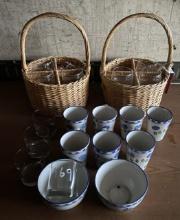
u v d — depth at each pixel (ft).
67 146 1.98
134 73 2.55
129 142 1.95
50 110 2.53
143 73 2.56
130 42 2.99
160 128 2.10
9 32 2.91
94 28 2.89
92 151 2.14
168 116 2.13
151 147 1.84
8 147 2.23
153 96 2.39
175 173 1.98
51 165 1.76
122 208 1.52
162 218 1.68
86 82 2.49
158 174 1.98
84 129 2.23
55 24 2.84
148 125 2.17
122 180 1.83
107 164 1.76
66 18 2.20
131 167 1.77
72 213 1.71
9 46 3.03
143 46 3.03
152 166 2.04
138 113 2.19
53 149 2.20
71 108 2.24
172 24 2.84
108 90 2.50
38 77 2.56
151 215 1.69
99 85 3.08
